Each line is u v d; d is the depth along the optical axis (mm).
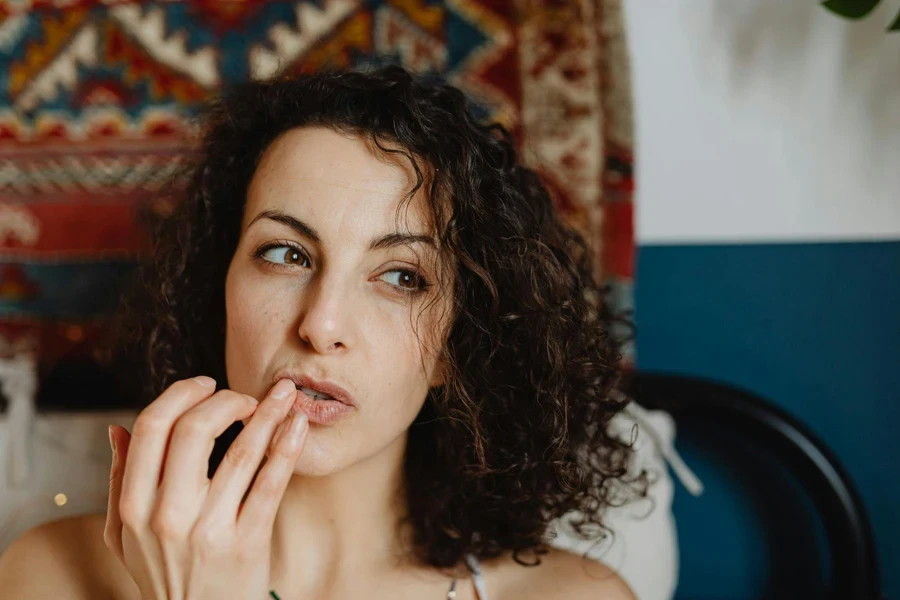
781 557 1370
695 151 1324
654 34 1307
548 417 977
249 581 739
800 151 1306
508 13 1287
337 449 801
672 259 1354
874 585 1210
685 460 1391
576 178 1291
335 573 932
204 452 720
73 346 1362
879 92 1278
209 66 1323
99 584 961
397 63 1195
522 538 1020
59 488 1217
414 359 844
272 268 830
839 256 1318
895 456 1335
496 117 1298
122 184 1343
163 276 1045
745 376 1356
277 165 844
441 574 972
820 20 1277
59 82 1340
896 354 1318
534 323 951
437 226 844
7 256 1367
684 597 1400
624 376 1216
